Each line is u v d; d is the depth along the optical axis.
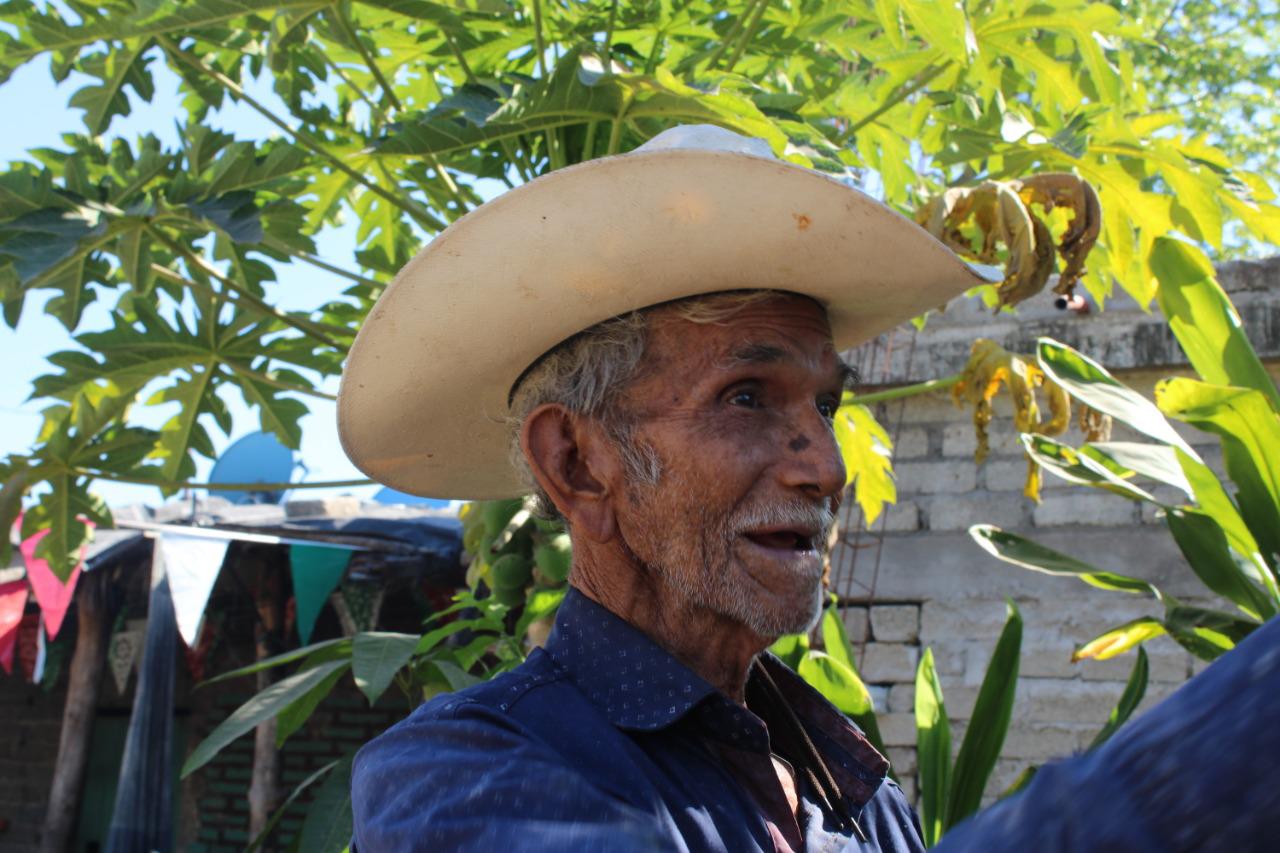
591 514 1.45
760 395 1.43
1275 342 4.96
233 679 9.45
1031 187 3.01
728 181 1.32
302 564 6.66
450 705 1.24
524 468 1.59
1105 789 0.43
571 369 1.48
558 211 1.34
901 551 5.38
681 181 1.32
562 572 3.17
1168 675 4.98
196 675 8.31
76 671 8.16
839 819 1.49
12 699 10.34
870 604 5.36
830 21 3.50
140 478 3.94
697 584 1.39
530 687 1.30
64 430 3.89
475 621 3.26
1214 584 2.76
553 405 1.49
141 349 3.89
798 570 1.38
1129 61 3.35
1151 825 0.41
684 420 1.41
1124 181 3.39
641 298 1.43
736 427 1.40
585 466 1.49
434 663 2.99
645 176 1.31
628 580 1.43
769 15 3.51
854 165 3.66
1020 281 2.89
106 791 9.77
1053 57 3.61
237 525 6.92
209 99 3.65
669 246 1.38
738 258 1.40
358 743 8.87
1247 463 2.64
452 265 1.40
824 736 1.55
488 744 1.14
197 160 3.50
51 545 4.11
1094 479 2.79
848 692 2.71
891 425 5.50
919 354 5.49
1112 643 3.00
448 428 1.68
